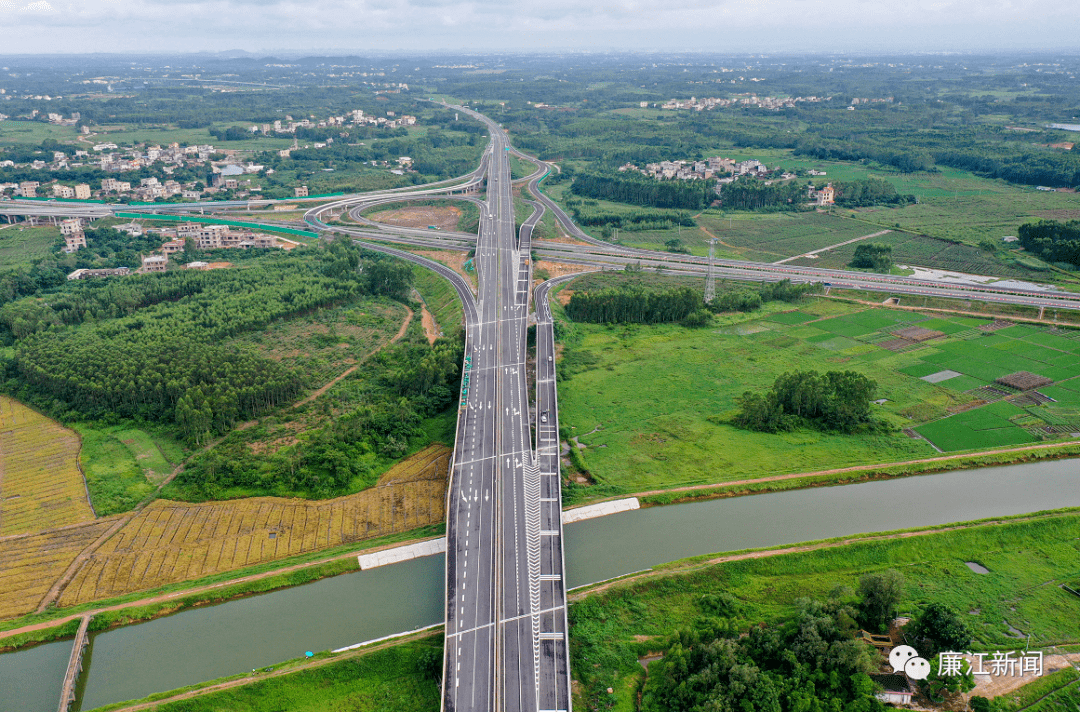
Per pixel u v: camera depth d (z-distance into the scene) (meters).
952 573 199.25
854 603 181.75
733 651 164.62
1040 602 187.50
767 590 194.38
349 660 170.00
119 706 159.62
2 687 168.62
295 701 162.88
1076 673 164.00
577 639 177.12
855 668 159.88
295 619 187.75
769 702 152.00
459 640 172.50
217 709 159.88
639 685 166.38
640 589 192.62
